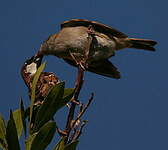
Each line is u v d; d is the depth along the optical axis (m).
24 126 4.79
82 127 5.05
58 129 5.02
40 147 4.54
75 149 4.46
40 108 4.81
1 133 4.91
